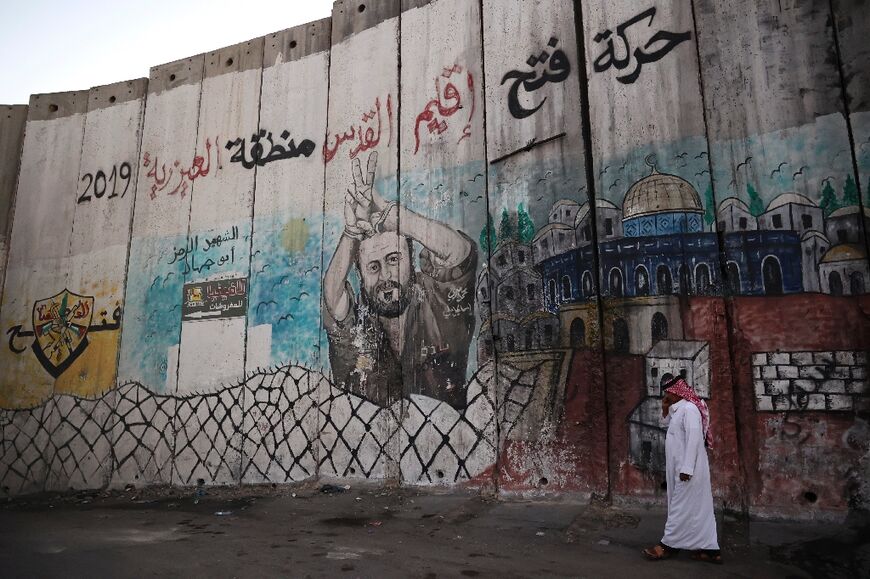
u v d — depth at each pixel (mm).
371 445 6828
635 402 5574
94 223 9180
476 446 6266
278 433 7383
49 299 9195
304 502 6508
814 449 4918
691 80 5781
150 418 8180
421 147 7188
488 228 6590
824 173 5191
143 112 9258
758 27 5609
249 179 8266
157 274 8609
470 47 7086
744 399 5188
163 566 4441
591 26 6363
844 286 5004
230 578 4109
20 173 9797
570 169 6230
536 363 6105
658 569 4031
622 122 6023
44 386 8922
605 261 5891
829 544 4359
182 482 7777
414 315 6875
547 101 6477
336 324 7320
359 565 4289
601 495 5559
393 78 7527
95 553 4883
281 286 7750
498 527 5191
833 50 5320
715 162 5586
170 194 8781
